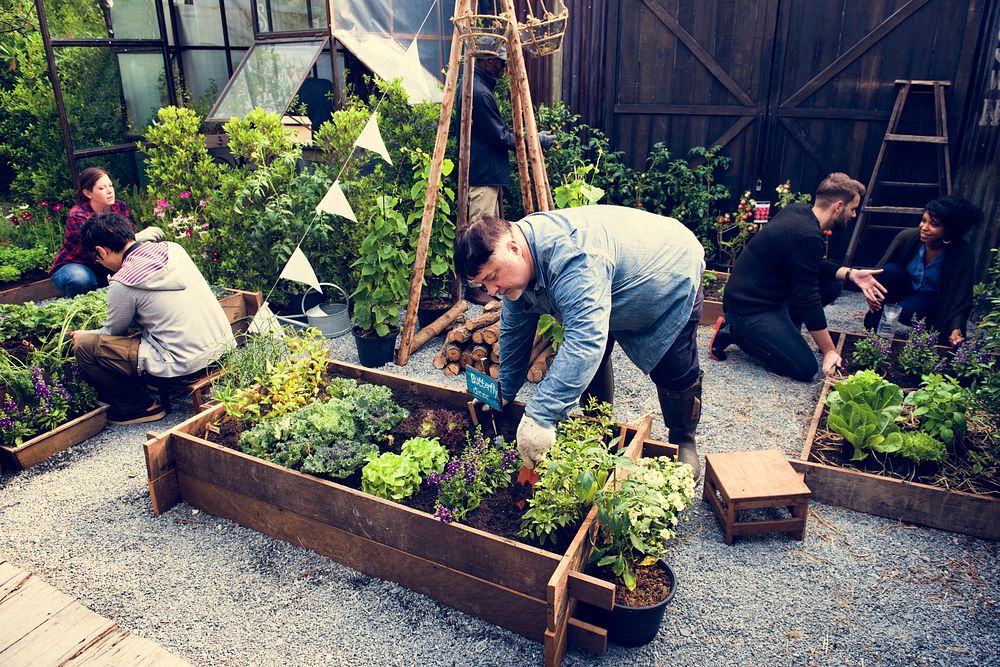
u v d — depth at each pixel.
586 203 4.63
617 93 6.52
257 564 2.96
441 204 4.98
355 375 3.90
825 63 5.89
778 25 5.91
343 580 2.86
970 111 5.51
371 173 5.51
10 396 3.78
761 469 3.12
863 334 4.74
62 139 6.70
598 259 2.48
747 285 4.48
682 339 3.12
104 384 3.94
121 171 6.85
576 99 6.59
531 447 2.45
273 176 5.34
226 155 6.71
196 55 7.43
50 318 4.24
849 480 3.20
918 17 5.55
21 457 3.61
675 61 6.27
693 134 6.42
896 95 5.77
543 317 4.22
